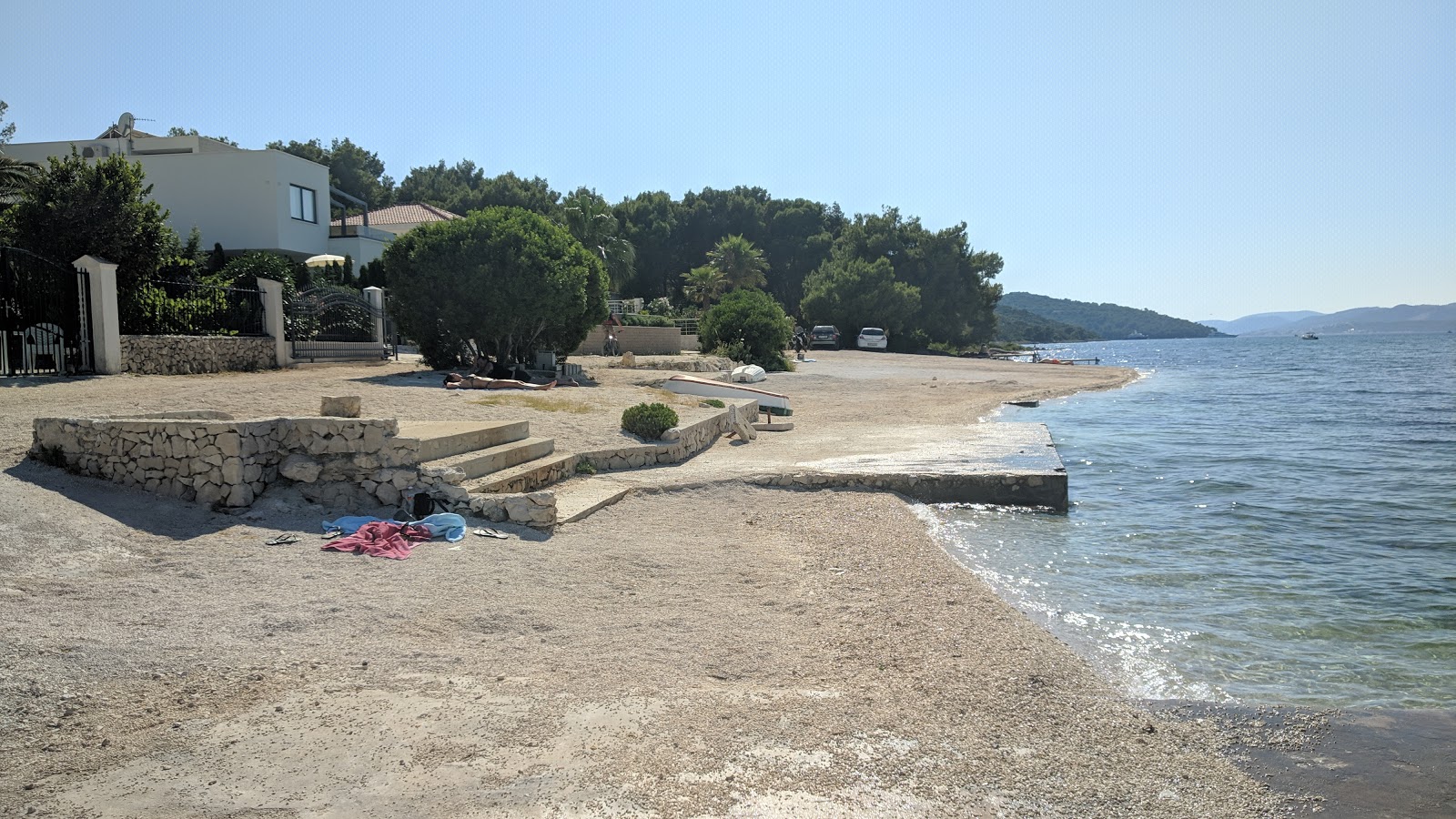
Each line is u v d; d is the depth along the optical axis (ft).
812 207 328.70
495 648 21.79
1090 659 24.54
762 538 36.81
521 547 31.60
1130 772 17.15
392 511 34.22
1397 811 16.24
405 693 18.26
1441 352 361.51
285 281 92.99
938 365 168.45
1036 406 104.37
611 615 25.26
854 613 26.71
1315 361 274.36
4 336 55.26
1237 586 32.63
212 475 32.58
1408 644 26.37
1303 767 17.99
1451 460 64.95
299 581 25.98
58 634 19.95
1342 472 59.93
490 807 13.78
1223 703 21.48
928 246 299.99
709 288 264.52
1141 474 59.41
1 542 25.35
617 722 17.38
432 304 78.69
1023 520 44.70
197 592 24.26
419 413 51.80
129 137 123.03
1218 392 133.69
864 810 14.51
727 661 21.98
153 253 75.36
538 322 81.46
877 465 50.83
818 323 268.00
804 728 17.70
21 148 121.60
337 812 13.47
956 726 18.56
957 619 26.48
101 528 28.43
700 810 14.05
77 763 14.78
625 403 64.49
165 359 65.36
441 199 282.56
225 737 15.87
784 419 77.61
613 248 197.47
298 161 125.29
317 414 46.55
